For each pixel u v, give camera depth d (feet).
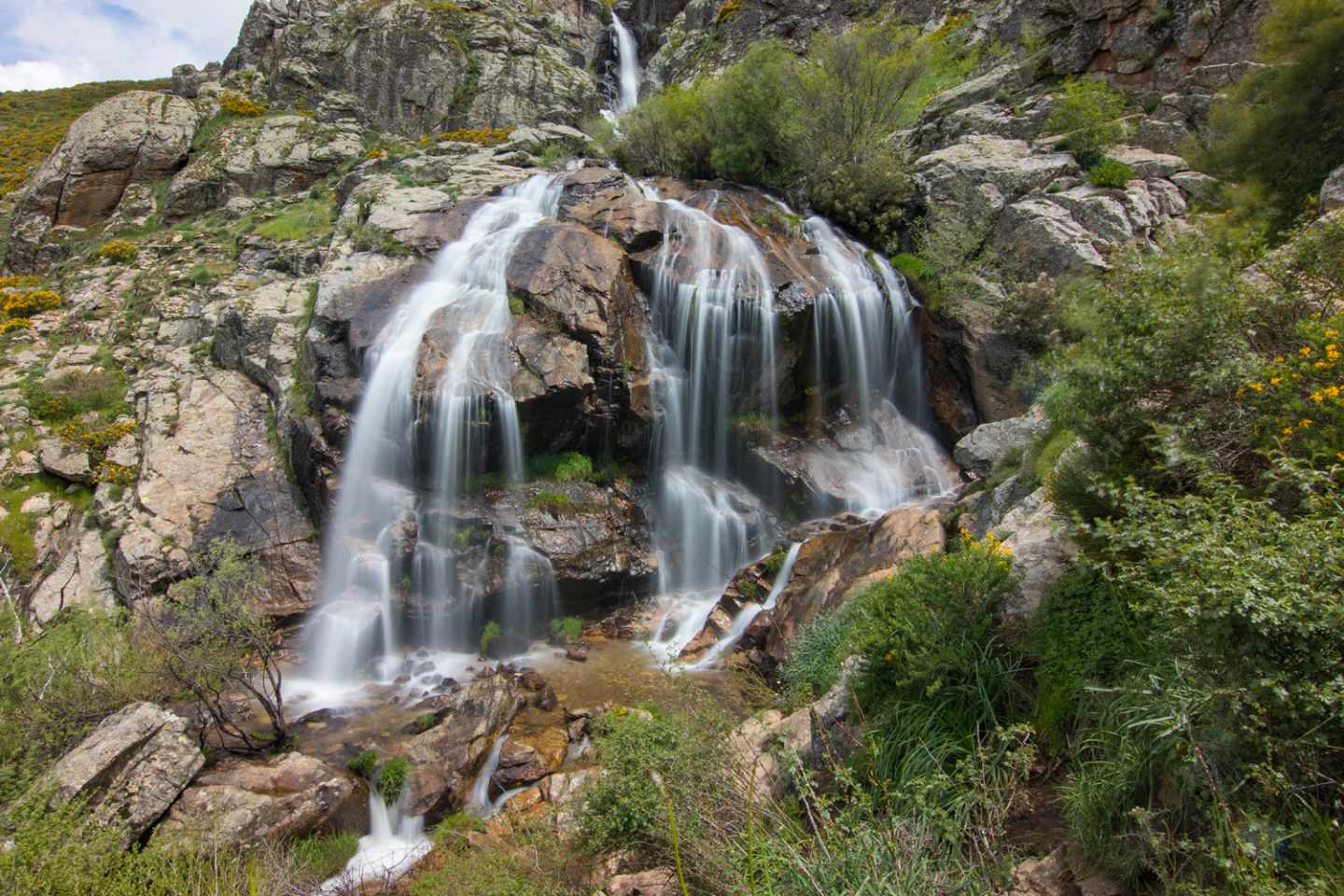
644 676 31.01
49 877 16.11
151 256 68.03
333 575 36.47
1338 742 9.12
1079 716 13.71
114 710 25.09
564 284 42.11
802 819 14.73
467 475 37.93
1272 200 31.40
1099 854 11.24
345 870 21.76
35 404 48.75
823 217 54.13
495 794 24.34
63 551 41.52
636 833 15.14
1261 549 9.91
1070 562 16.12
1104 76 52.70
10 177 105.60
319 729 28.27
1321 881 8.20
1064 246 41.50
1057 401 20.26
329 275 47.52
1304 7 33.24
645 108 63.93
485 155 68.74
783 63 58.59
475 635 34.96
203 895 17.47
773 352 42.29
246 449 42.96
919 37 58.13
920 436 45.37
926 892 10.39
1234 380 14.08
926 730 15.29
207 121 84.43
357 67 90.02
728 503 40.75
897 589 18.83
